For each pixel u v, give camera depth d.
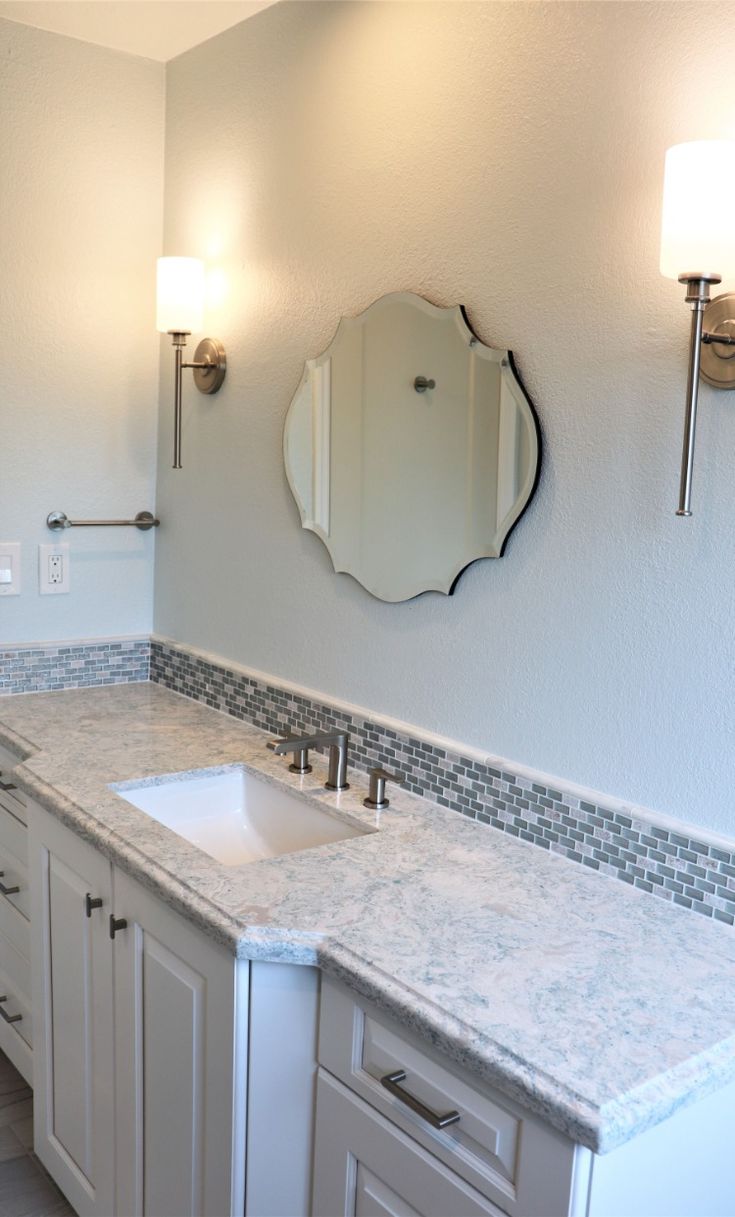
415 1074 1.27
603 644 1.63
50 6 2.37
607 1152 1.04
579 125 1.62
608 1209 1.11
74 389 2.69
